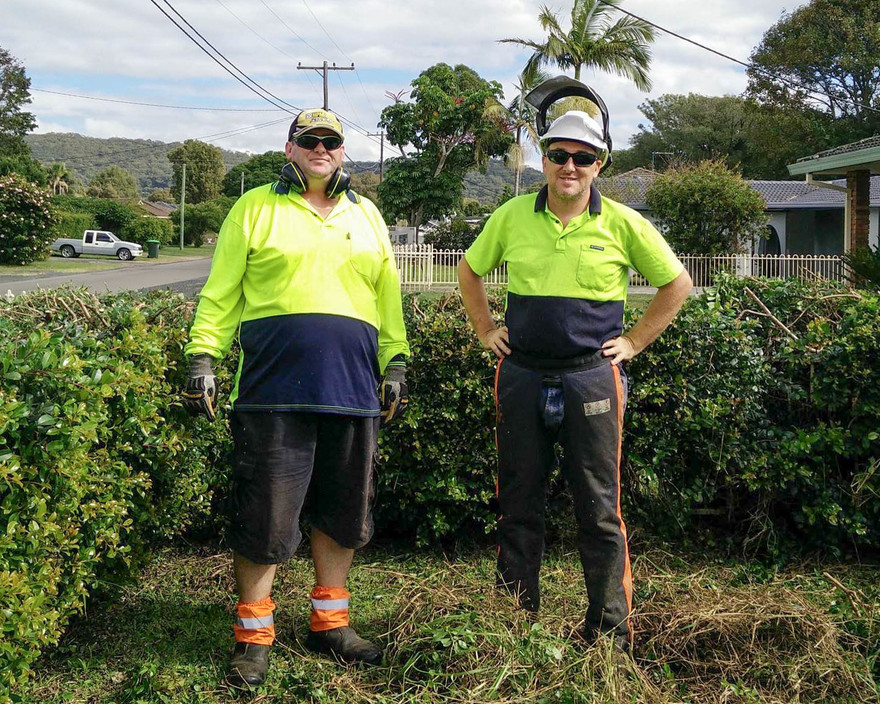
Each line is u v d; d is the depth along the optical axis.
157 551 4.02
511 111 32.25
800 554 4.00
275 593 3.60
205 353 2.89
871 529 3.88
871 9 40.06
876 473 3.78
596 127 2.86
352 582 3.69
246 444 2.87
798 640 2.92
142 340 3.24
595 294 2.96
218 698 2.82
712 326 3.84
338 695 2.79
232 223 2.91
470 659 2.76
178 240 66.50
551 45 27.73
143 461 3.35
